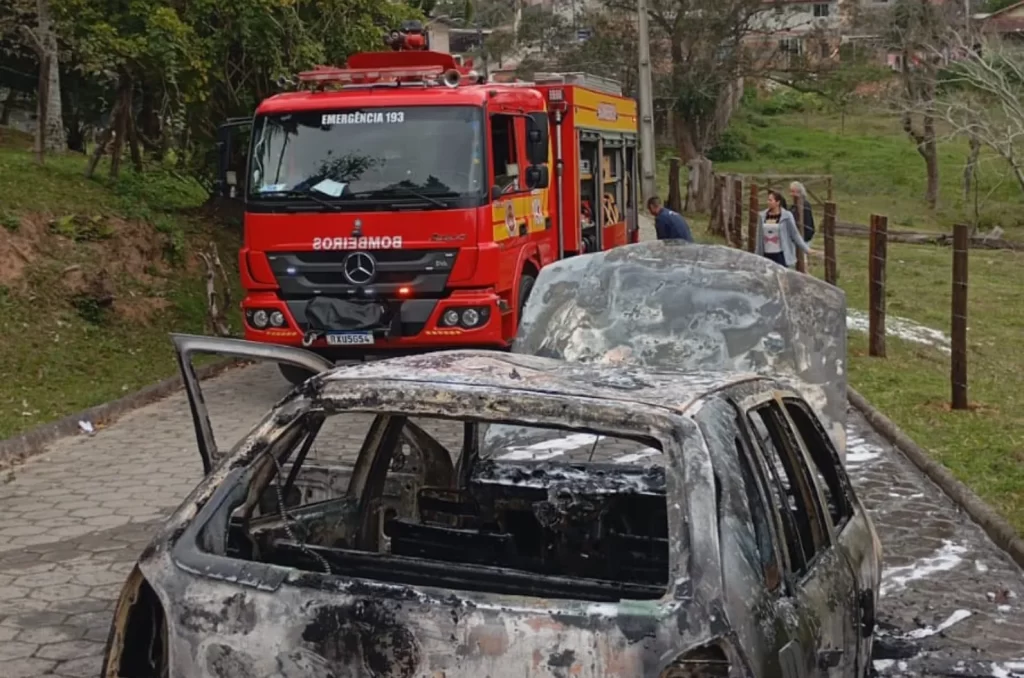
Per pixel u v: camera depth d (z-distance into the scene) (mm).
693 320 7469
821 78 49156
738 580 2949
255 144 10945
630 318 7559
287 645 3072
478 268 10578
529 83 13516
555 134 13617
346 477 4801
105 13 16328
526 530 4809
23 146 23953
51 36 18672
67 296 14266
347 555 3951
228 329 15531
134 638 3357
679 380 3629
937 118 41844
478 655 2910
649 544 4543
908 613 6383
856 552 4426
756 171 53875
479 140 10633
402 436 4848
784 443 3926
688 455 3117
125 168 20641
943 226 40000
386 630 2988
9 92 29719
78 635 5664
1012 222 40531
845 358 7316
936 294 23297
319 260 10727
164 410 11461
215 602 3154
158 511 7883
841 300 7379
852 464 9867
